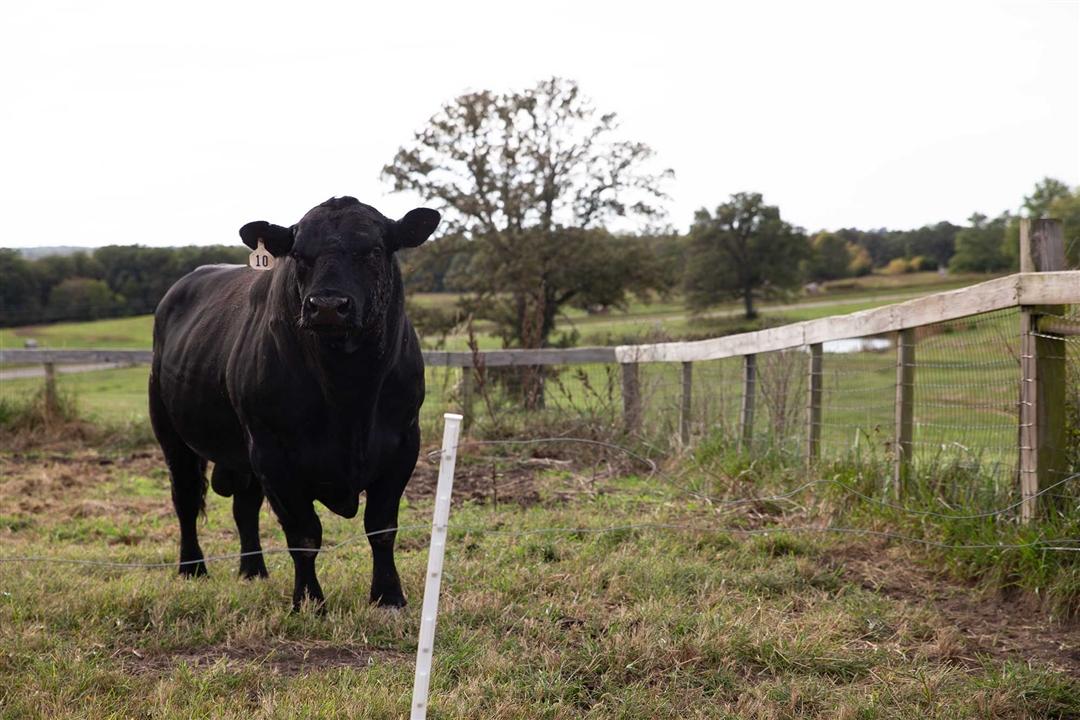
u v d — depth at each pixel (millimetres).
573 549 6672
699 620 5098
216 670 4477
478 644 4895
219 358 6051
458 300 25922
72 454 12625
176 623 5160
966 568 5980
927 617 5336
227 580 6188
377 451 5480
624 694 4316
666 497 8461
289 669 4707
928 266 67438
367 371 5164
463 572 6160
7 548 7262
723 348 9672
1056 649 4992
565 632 5062
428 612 3479
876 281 65438
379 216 5234
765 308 51031
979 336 7406
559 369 14266
